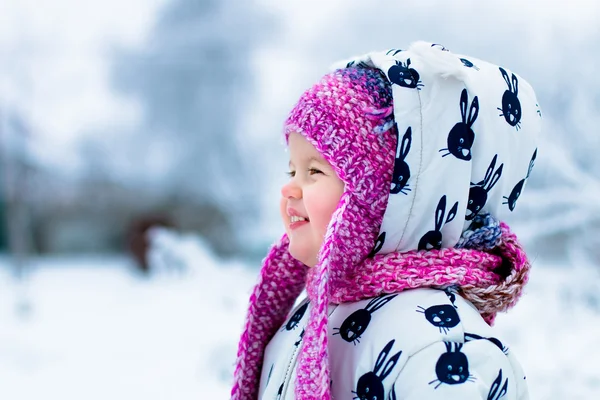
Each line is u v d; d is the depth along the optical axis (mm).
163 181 8992
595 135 2941
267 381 1018
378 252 895
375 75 918
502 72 921
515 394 803
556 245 2889
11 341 4008
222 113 8719
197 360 3438
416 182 853
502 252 921
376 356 815
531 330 2512
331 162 872
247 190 8555
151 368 3367
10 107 7863
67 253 9250
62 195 9266
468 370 768
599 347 2285
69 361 3555
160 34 8828
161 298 4953
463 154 860
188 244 4980
